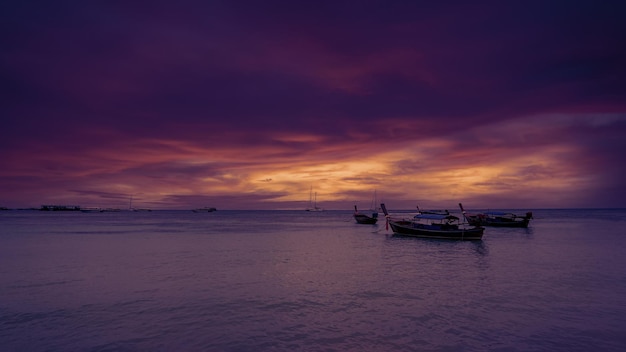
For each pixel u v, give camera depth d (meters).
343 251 38.53
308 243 47.00
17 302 18.41
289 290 20.81
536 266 28.53
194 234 62.38
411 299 18.78
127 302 18.39
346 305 17.77
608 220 119.50
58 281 23.30
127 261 31.47
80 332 14.26
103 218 156.75
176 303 18.20
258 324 15.14
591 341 13.23
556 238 52.91
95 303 18.20
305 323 15.23
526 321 15.30
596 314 16.20
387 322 15.30
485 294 19.69
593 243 45.69
